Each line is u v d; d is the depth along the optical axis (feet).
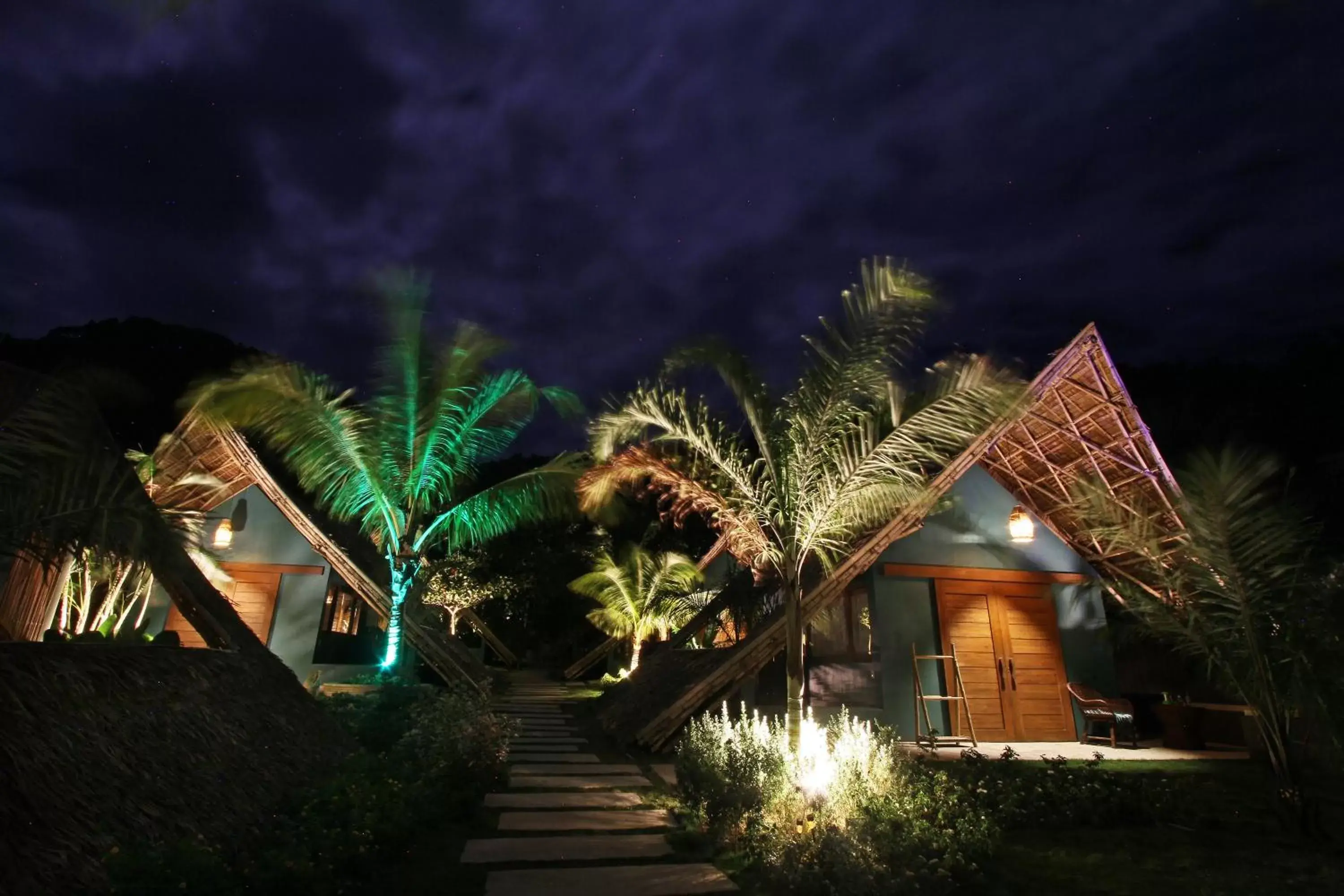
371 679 42.06
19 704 11.72
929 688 35.88
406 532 43.93
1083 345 34.37
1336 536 32.32
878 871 14.73
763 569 34.45
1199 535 23.71
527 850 18.31
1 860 9.37
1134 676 43.75
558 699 59.62
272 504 44.88
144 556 18.16
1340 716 21.80
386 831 16.80
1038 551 39.27
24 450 14.20
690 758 23.73
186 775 14.62
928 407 23.98
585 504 29.81
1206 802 23.57
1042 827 20.86
